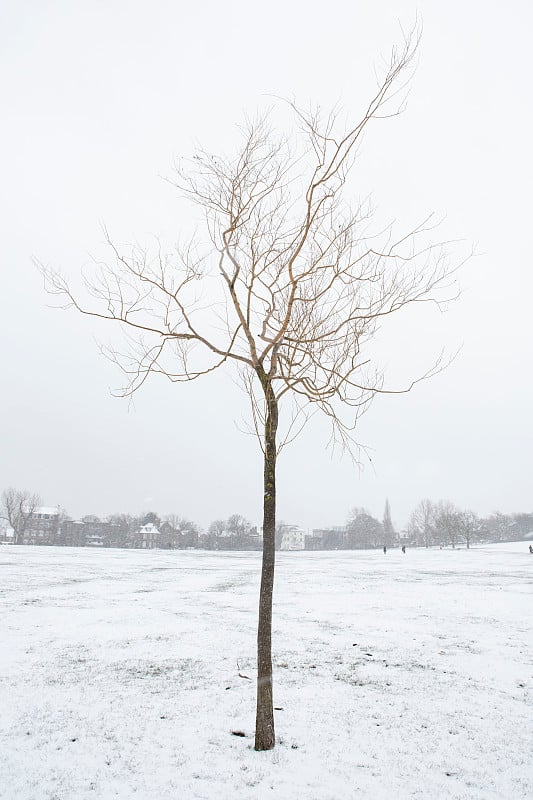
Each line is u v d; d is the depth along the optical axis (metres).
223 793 6.95
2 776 7.34
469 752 8.50
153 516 159.50
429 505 148.12
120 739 8.76
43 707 10.30
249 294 8.69
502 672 13.43
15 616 20.17
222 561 63.06
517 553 82.50
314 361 8.45
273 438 8.61
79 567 46.38
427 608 24.38
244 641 16.69
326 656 14.99
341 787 7.21
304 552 103.00
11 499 126.81
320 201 7.93
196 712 10.14
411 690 11.85
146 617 20.78
